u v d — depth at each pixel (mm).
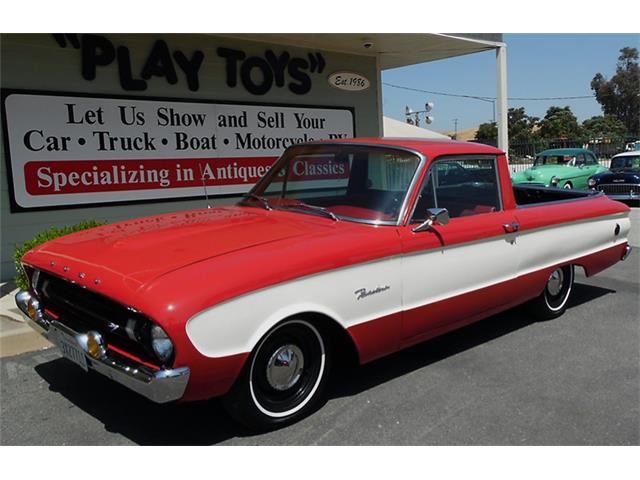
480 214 4340
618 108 74188
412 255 3738
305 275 3137
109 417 3461
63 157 7285
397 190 3887
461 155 4219
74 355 3191
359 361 3615
